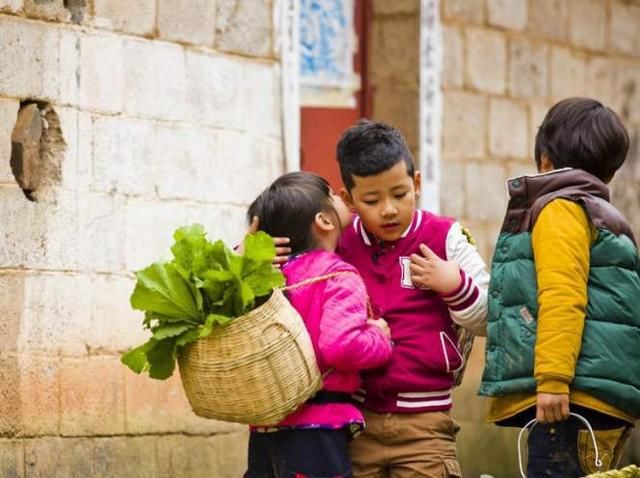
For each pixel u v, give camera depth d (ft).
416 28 36.47
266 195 19.71
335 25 36.22
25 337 25.53
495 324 19.48
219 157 29.76
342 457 18.90
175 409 28.30
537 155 21.03
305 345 18.13
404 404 19.65
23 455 25.35
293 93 31.45
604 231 19.25
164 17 28.60
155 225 28.25
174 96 28.78
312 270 19.02
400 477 19.74
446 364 19.71
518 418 20.04
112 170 27.43
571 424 19.40
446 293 19.35
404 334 19.66
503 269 19.57
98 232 27.02
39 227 25.93
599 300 19.15
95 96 27.14
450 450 19.85
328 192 19.85
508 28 38.63
